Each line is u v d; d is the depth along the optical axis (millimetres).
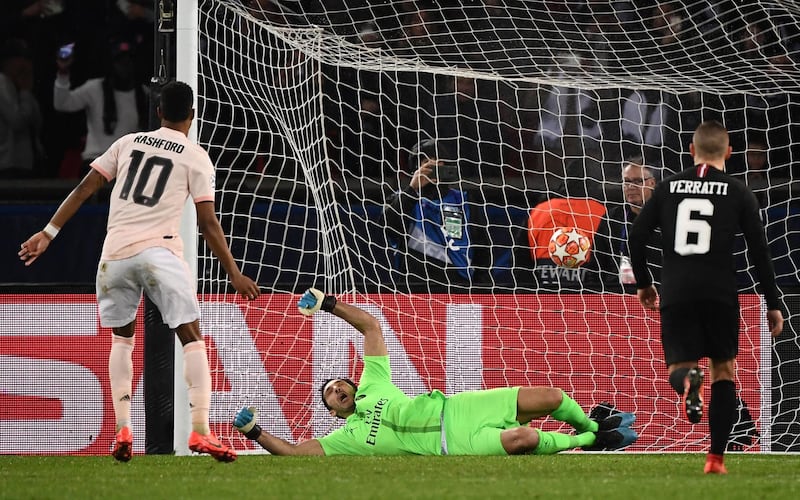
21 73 35469
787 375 24969
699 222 16734
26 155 35375
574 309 25172
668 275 16812
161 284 17656
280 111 27328
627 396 25094
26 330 23984
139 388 23734
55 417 23875
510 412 22172
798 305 25234
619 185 28688
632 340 25250
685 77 30438
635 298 25359
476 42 31016
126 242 17734
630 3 32531
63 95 35500
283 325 24453
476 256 27906
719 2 31969
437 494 14422
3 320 23984
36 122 35406
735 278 16750
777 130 30688
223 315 24250
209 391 18031
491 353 24953
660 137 31438
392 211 27234
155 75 23031
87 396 23859
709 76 30500
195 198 18188
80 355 23953
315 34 27578
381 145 29781
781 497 14195
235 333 24250
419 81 31906
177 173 18125
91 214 28812
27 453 23766
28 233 28766
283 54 28781
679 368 16219
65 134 35594
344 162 31266
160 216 17922
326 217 26391
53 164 35438
